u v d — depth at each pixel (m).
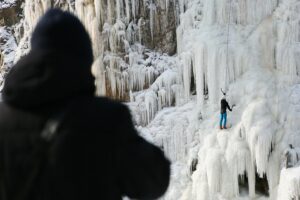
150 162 2.78
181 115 21.91
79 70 2.81
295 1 21.56
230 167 19.58
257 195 19.94
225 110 20.17
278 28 21.50
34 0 24.64
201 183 19.92
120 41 22.69
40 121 2.72
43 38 2.84
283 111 20.17
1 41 26.55
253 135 19.33
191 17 22.69
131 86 22.64
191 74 22.45
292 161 18.98
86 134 2.68
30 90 2.68
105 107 2.78
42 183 2.64
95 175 2.69
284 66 21.11
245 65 21.44
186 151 21.55
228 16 22.20
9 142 2.71
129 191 2.83
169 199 20.47
